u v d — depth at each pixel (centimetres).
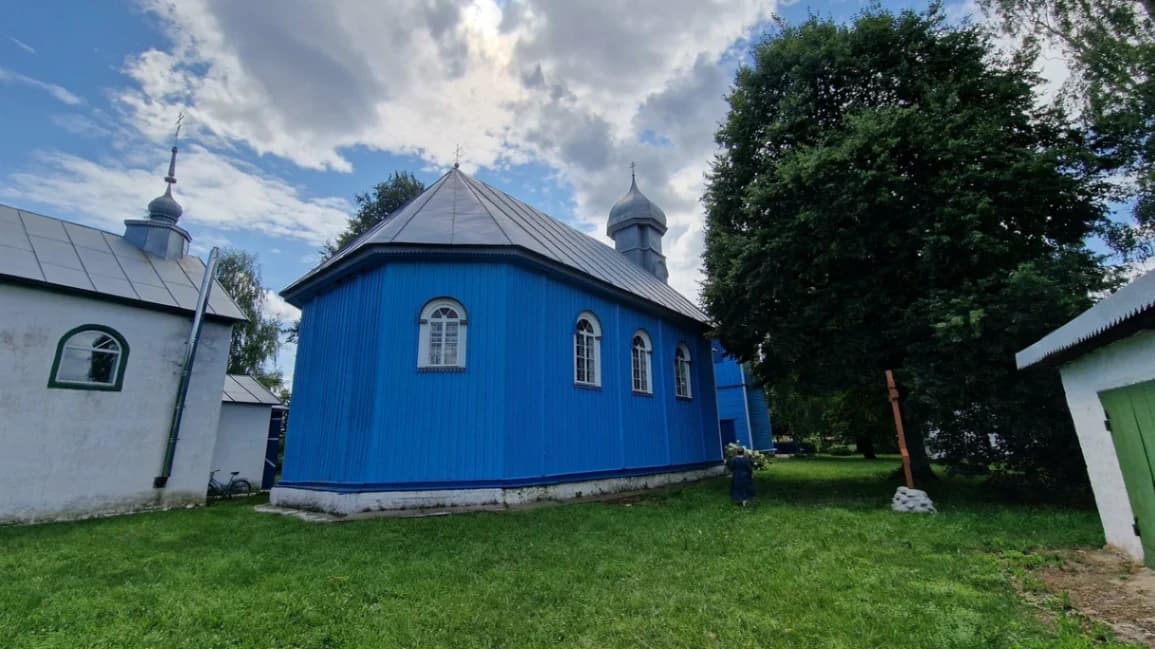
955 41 1265
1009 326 956
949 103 1123
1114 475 638
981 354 1033
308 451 1195
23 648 394
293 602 488
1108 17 1161
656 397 1566
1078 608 452
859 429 2306
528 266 1180
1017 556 617
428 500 1014
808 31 1399
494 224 1212
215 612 464
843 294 1249
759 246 1283
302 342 1345
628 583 538
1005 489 1148
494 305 1117
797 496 1242
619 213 2491
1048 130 1165
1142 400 577
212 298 1430
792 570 575
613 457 1335
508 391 1088
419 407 1055
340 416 1120
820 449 3756
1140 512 587
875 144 1109
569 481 1188
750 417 3247
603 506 1051
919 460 1436
